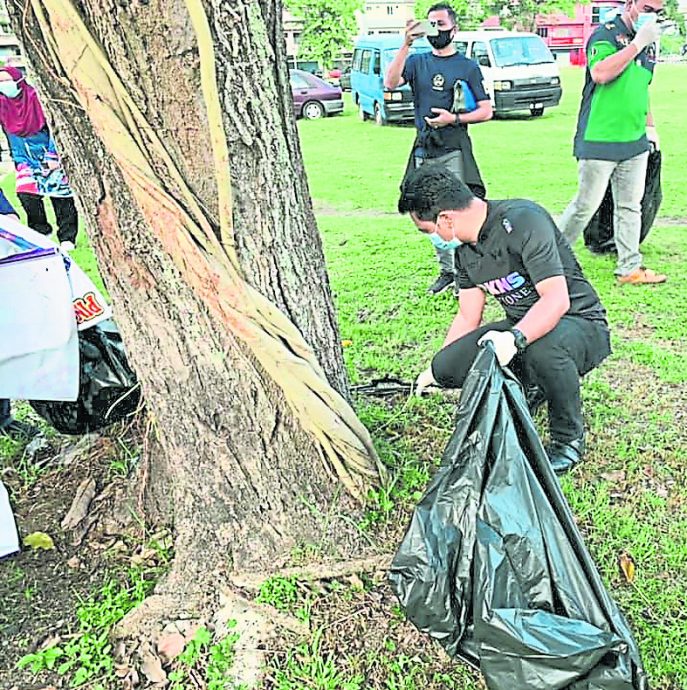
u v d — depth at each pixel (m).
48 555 3.13
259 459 2.69
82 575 3.01
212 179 2.32
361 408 3.90
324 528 2.80
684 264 6.23
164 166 2.27
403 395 4.11
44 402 3.59
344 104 22.52
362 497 2.93
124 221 2.43
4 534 3.11
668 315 5.21
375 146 14.76
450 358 3.51
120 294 2.58
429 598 2.24
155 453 3.13
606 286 5.77
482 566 2.21
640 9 5.18
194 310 2.49
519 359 3.34
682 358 4.52
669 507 3.23
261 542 2.76
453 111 5.30
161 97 2.22
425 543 2.27
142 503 3.20
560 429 3.43
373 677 2.44
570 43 42.38
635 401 4.07
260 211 2.46
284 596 2.67
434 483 2.35
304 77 20.80
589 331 3.36
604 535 3.03
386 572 2.75
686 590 2.77
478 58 17.30
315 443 2.76
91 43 2.12
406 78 5.44
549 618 2.13
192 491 2.77
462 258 3.36
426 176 3.19
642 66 5.23
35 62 2.32
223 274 2.37
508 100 16.94
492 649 2.14
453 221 3.18
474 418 2.38
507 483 2.27
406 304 5.62
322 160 13.31
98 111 2.17
